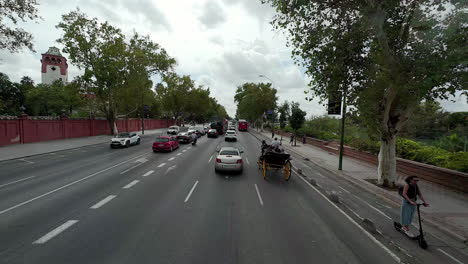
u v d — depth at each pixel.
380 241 5.25
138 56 32.09
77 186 8.95
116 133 34.62
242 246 4.77
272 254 4.51
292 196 8.30
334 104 12.51
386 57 8.57
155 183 9.47
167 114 84.19
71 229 5.35
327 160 16.47
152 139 30.98
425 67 7.03
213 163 14.00
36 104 49.78
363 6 8.74
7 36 15.74
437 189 9.52
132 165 13.23
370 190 9.51
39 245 4.64
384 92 9.70
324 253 4.62
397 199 8.20
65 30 28.94
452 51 6.59
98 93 31.14
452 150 15.08
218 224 5.78
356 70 10.38
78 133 30.52
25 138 22.75
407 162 12.18
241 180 10.28
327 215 6.64
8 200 7.31
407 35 8.60
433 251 4.93
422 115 17.58
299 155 19.23
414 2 7.90
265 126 65.81
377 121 9.84
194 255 4.39
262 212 6.68
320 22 10.11
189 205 7.04
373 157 14.87
